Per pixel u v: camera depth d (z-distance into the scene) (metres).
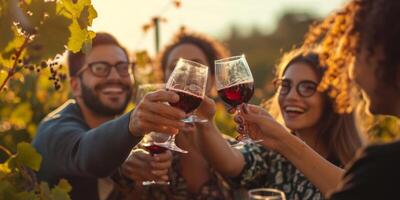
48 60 2.54
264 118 3.22
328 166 3.16
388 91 2.08
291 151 3.20
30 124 6.91
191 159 4.17
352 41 2.17
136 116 2.88
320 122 3.99
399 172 1.89
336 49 2.50
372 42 2.06
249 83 3.29
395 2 2.03
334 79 2.72
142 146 3.58
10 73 2.52
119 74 4.53
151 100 2.84
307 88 3.95
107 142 3.08
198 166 4.20
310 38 3.08
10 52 2.49
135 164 3.55
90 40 2.63
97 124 4.54
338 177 3.13
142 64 6.73
